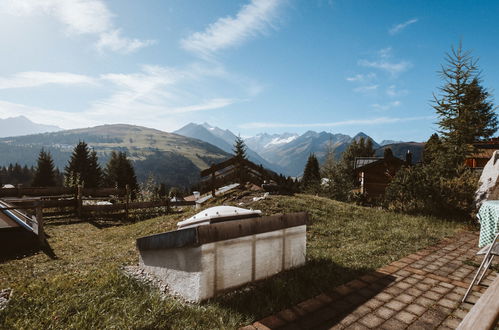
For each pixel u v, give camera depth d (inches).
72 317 117.6
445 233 280.2
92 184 2610.7
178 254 146.0
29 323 113.4
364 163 1242.0
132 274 171.0
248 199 419.5
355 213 367.9
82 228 416.8
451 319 120.3
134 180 2684.5
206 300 134.0
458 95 601.9
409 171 439.5
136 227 382.3
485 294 55.2
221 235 138.2
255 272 154.5
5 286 166.7
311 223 309.1
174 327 112.1
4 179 5723.4
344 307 131.0
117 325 111.2
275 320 120.3
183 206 567.2
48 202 475.5
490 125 810.8
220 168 481.4
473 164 886.4
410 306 131.6
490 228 168.1
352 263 189.6
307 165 2203.5
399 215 375.6
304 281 157.2
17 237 297.4
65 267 216.5
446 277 166.2
